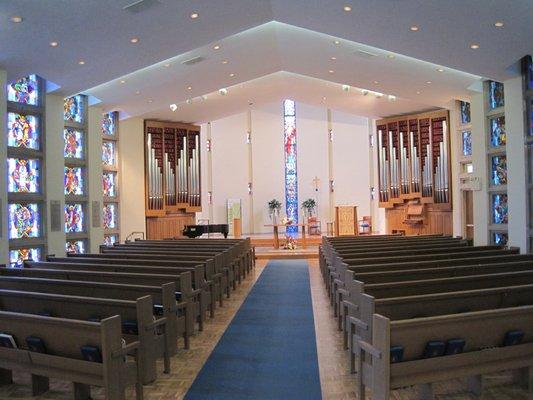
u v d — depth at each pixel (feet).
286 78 52.49
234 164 73.46
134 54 33.27
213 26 31.50
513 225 36.19
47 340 13.47
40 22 25.82
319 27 32.45
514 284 18.49
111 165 53.72
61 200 39.65
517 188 35.73
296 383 15.29
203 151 71.72
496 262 23.71
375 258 24.62
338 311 22.52
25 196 36.83
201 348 19.38
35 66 32.42
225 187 73.00
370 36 32.04
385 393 11.87
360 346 13.12
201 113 59.77
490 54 31.27
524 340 13.71
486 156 42.27
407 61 39.45
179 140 61.93
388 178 62.39
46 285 19.30
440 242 35.73
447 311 15.15
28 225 37.45
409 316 14.74
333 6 28.71
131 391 14.80
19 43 28.22
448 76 41.52
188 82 44.57
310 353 18.54
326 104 60.49
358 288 16.20
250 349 19.15
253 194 73.97
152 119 59.57
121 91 44.09
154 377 15.47
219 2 28.14
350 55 39.50
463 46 30.55
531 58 34.53
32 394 14.55
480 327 13.02
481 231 43.04
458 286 17.63
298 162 74.28
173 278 20.01
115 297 18.11
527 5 24.18
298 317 25.03
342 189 73.00
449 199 55.42
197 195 63.93
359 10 28.43
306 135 74.28
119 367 12.81
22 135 37.14
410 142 59.72
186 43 33.30
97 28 27.96
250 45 38.99
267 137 74.54
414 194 59.36
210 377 15.92
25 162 37.40
